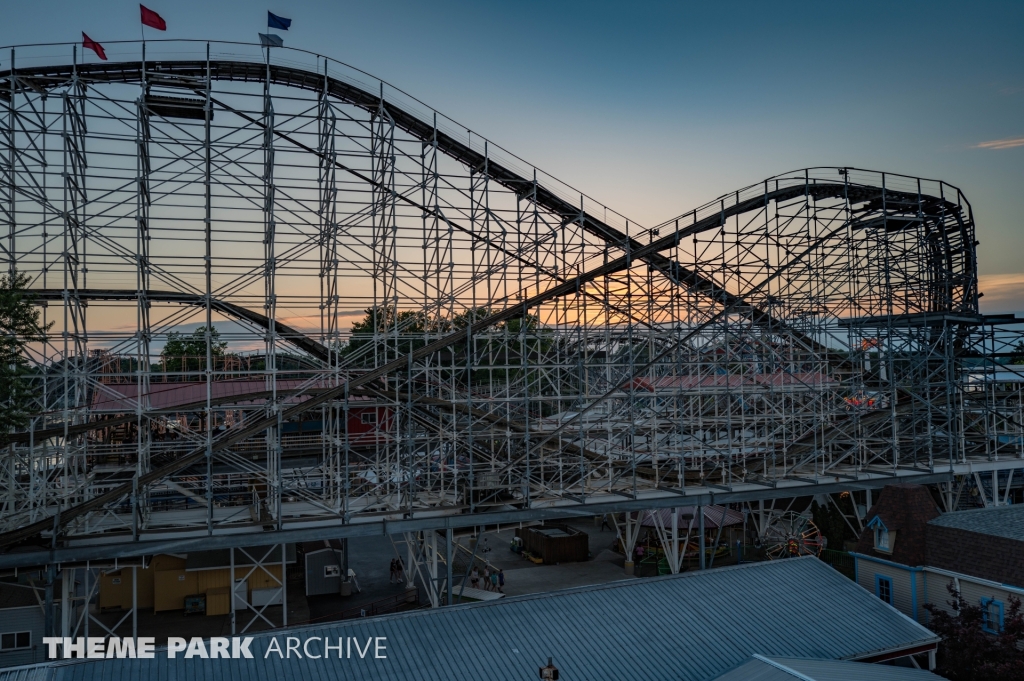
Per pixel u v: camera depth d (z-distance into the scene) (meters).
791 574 30.08
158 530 30.02
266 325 38.78
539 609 26.09
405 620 24.97
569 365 37.19
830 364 46.94
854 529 47.19
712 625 26.03
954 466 43.47
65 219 29.81
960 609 29.03
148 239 32.75
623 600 27.09
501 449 37.06
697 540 45.12
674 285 39.38
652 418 38.84
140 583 37.81
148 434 34.97
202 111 34.47
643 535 50.25
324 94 33.69
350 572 40.50
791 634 26.06
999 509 35.03
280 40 33.78
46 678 21.16
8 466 32.91
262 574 37.53
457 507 33.56
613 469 39.25
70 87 33.09
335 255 33.34
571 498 35.91
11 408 30.09
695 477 39.38
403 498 35.19
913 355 46.41
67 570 28.77
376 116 37.22
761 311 41.25
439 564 44.88
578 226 40.09
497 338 44.56
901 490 34.25
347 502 31.62
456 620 25.11
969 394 48.59
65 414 29.86
